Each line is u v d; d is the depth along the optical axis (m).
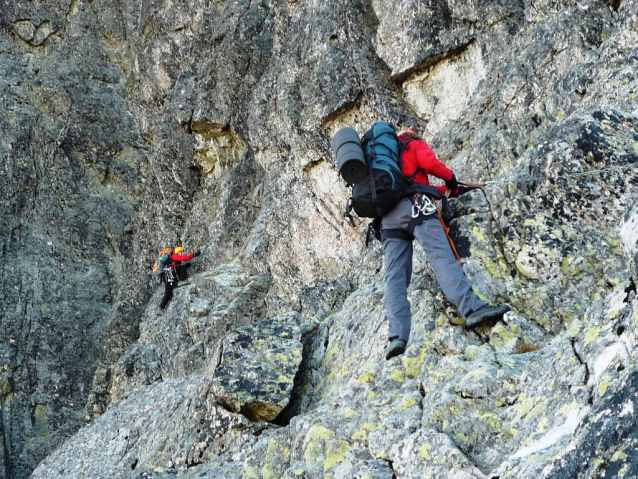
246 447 5.52
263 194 11.57
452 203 5.06
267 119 11.32
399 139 4.62
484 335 4.50
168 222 13.24
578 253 4.56
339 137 4.40
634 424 2.38
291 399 5.85
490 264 4.75
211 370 5.96
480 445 3.55
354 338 5.67
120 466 6.73
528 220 4.75
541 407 3.35
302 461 4.34
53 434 11.86
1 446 11.32
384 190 4.34
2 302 12.54
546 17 7.73
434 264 4.46
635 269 3.05
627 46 6.20
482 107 7.67
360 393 4.67
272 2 12.16
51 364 12.40
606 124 4.77
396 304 4.39
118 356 12.48
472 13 8.54
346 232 9.76
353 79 9.62
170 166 13.42
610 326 3.27
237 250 11.49
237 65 12.84
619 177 4.55
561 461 2.54
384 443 3.95
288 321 6.26
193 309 10.39
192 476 5.37
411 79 9.23
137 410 7.57
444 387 4.02
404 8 9.15
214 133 13.00
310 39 10.43
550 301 4.51
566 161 4.74
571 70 6.66
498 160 6.81
